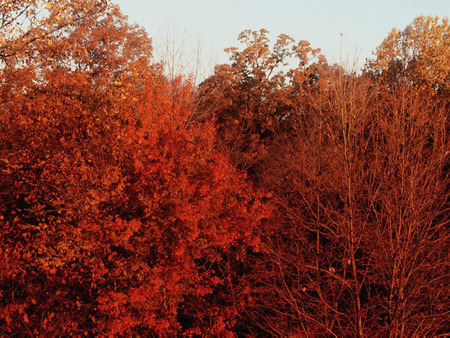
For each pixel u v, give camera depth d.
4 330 11.51
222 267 17.23
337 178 14.29
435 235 11.59
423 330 10.02
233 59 38.00
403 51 30.11
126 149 14.56
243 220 15.92
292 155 20.92
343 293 14.88
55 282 12.77
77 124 15.32
